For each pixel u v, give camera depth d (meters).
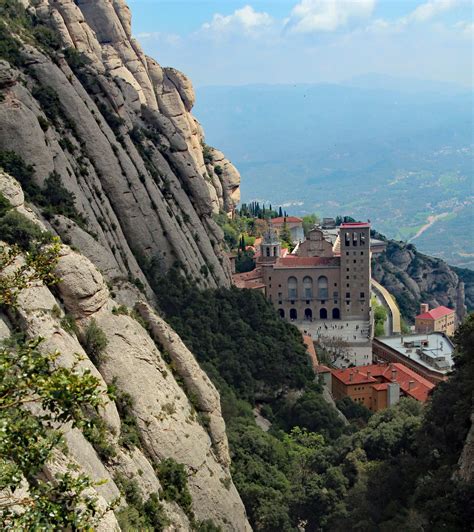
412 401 134.75
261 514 106.06
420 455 105.56
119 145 148.50
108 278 116.25
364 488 106.00
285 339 158.88
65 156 130.50
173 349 91.69
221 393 132.62
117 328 82.81
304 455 125.31
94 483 36.91
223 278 164.50
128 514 65.88
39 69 138.12
